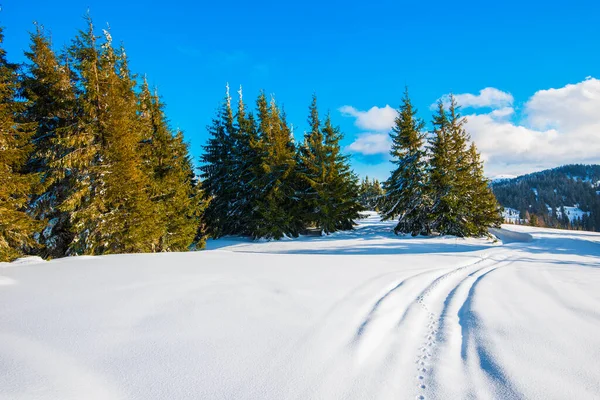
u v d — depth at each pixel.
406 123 24.17
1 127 10.02
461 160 22.95
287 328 3.75
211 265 7.39
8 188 10.00
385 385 2.70
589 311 4.63
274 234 24.09
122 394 2.40
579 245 17.47
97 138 12.66
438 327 4.13
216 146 27.58
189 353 3.07
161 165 16.42
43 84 12.14
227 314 4.11
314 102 27.38
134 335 3.42
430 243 19.75
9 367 2.67
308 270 7.17
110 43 14.20
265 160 24.41
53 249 12.71
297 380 2.70
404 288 5.97
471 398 2.52
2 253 9.88
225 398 2.41
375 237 23.38
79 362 2.83
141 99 16.45
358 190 27.45
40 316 3.85
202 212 20.11
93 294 4.74
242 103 29.91
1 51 11.41
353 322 4.07
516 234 25.97
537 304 5.05
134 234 12.58
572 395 2.52
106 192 12.29
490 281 6.91
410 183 23.69
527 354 3.24
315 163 25.77
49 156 11.99
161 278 5.76
